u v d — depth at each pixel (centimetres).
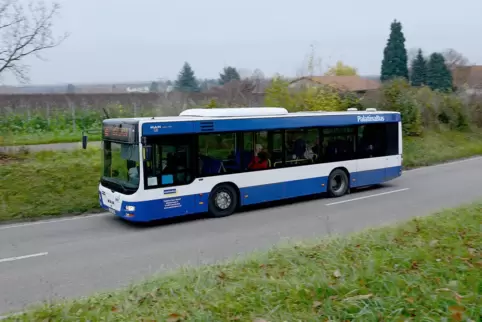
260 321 538
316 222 1305
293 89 2672
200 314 557
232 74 4841
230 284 666
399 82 3247
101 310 608
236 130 1393
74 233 1220
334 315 540
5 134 2200
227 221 1334
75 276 894
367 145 1725
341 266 693
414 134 3056
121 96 3222
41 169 1666
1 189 1492
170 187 1284
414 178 2048
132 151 1253
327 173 1622
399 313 533
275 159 1487
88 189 1584
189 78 5747
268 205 1552
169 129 1271
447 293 575
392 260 701
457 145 3002
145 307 609
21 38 1955
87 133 2464
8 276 897
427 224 945
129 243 1123
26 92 3094
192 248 1073
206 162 1348
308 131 1559
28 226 1299
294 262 758
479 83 5128
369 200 1598
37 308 646
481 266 660
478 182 1909
